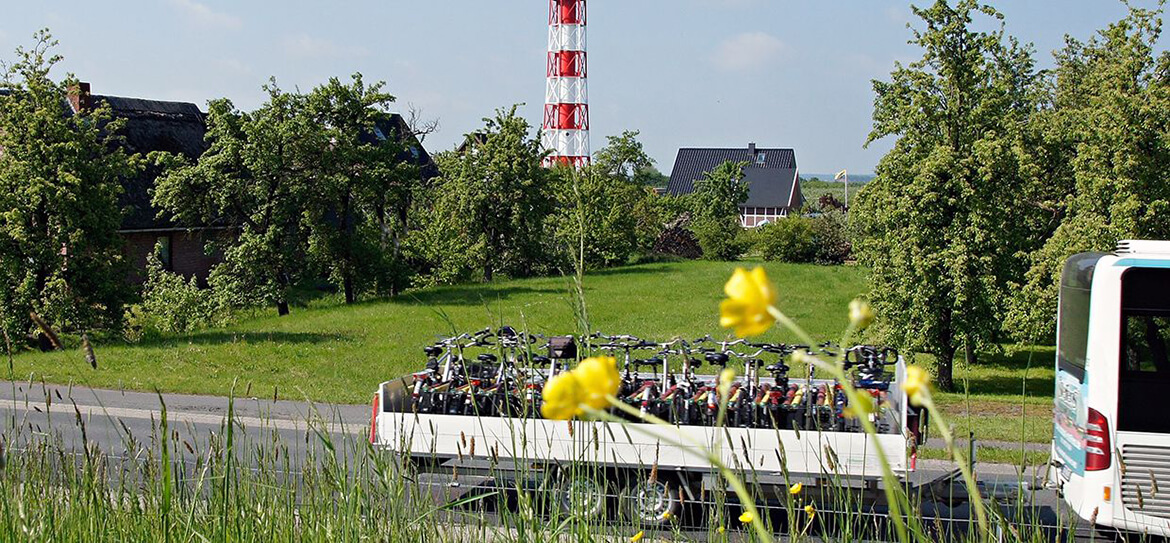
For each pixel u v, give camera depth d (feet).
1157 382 25.99
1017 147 58.85
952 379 64.80
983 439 41.22
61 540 13.32
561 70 197.98
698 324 91.09
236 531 13.23
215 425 43.42
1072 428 27.78
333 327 90.17
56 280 78.79
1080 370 27.27
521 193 140.87
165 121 145.79
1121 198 53.06
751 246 188.03
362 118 114.73
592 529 13.38
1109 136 53.06
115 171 85.30
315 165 111.14
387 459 14.44
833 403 12.98
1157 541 26.50
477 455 26.16
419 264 144.25
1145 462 25.90
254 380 59.93
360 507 13.88
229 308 103.14
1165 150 52.26
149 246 129.29
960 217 60.03
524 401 13.71
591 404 4.19
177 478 13.69
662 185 394.93
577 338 11.57
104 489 13.97
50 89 82.69
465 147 142.51
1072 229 55.98
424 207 145.38
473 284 136.15
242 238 105.29
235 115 108.88
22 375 59.41
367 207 121.39
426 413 27.09
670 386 29.76
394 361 69.15
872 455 24.63
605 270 161.89
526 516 12.96
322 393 54.60
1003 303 59.11
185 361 67.72
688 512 25.03
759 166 359.66
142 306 95.76
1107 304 26.40
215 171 105.50
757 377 29.73
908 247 61.21
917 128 61.82
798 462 25.11
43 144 81.00
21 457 15.05
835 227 176.96
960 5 60.44
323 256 113.29
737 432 25.86
